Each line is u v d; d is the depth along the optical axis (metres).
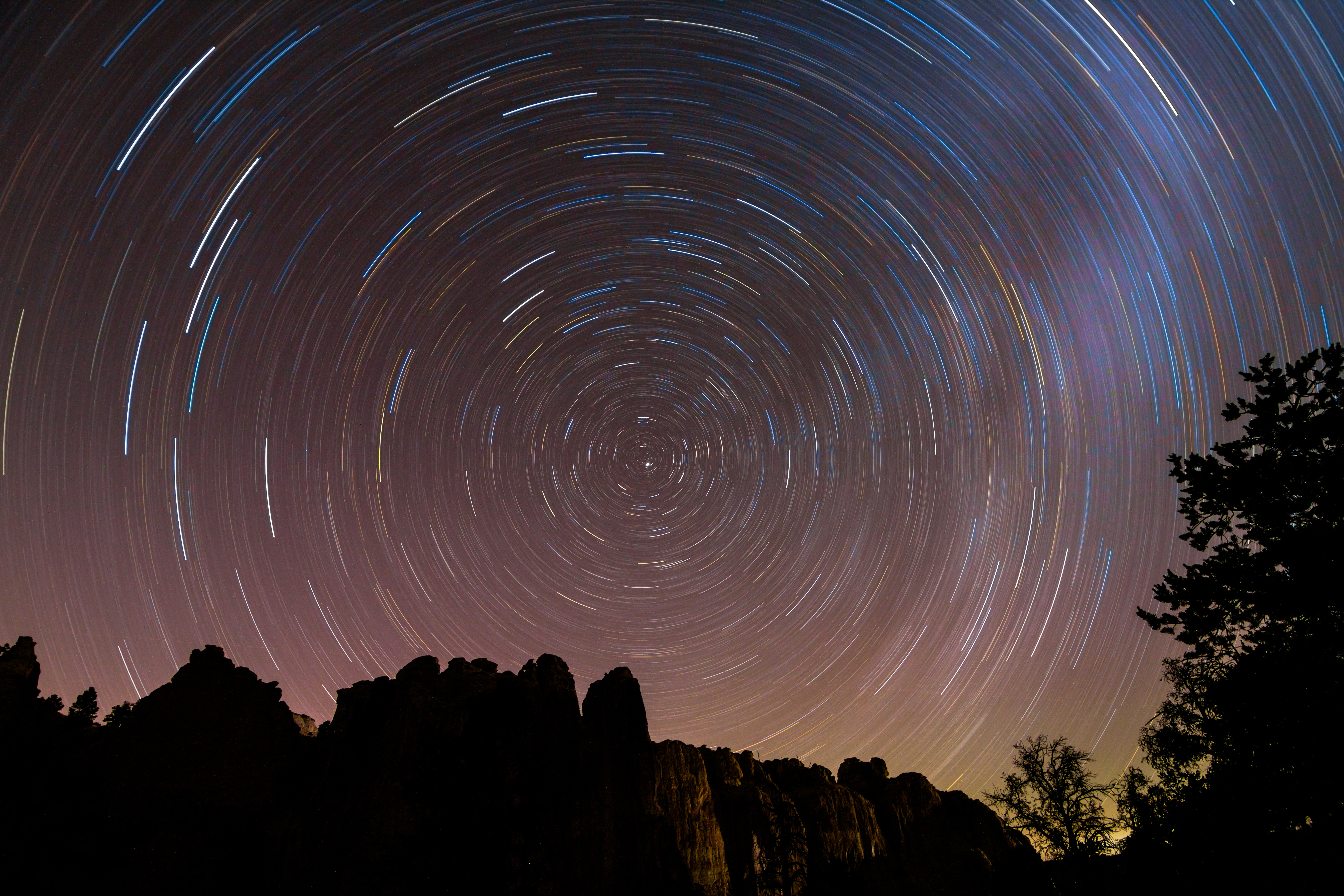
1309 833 18.52
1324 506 19.67
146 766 26.58
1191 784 21.75
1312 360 20.83
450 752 24.70
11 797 23.80
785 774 45.22
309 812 25.58
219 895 23.38
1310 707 18.39
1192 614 21.94
